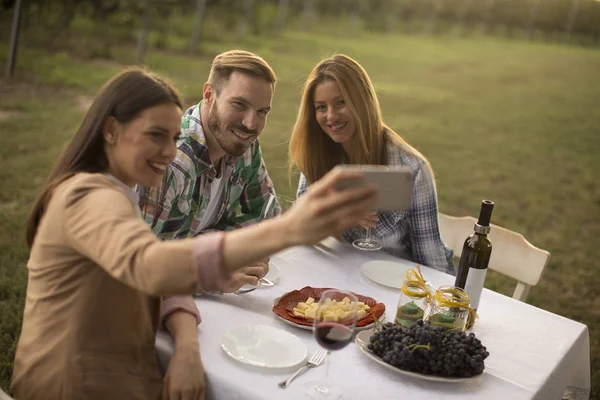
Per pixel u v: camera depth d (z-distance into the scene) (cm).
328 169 289
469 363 168
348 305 158
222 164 249
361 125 270
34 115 701
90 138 150
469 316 202
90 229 132
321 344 158
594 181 777
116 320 155
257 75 228
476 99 1234
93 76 905
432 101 1164
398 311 191
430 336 169
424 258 278
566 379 203
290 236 121
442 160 801
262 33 1634
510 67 1702
